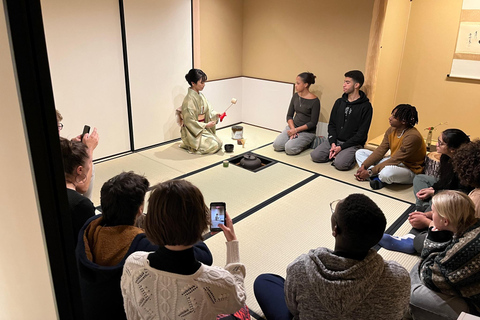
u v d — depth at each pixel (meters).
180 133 4.75
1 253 0.74
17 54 0.55
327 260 1.23
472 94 4.14
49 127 0.62
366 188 3.48
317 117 4.38
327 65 4.48
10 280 0.77
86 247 1.36
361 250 1.20
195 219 1.01
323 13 4.34
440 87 4.33
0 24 0.53
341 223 1.20
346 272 1.18
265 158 4.19
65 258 0.71
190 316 1.02
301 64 4.71
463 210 1.63
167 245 1.03
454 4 4.02
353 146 3.97
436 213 1.75
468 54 4.04
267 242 2.61
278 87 4.97
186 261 1.03
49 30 3.35
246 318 1.64
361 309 1.20
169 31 4.28
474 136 4.24
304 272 1.27
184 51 4.51
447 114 4.36
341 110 4.05
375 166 3.54
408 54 4.45
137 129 4.30
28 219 0.67
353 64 4.26
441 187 2.75
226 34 4.97
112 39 3.82
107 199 1.40
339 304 1.19
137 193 1.42
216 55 4.93
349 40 4.22
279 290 1.77
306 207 3.09
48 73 0.59
